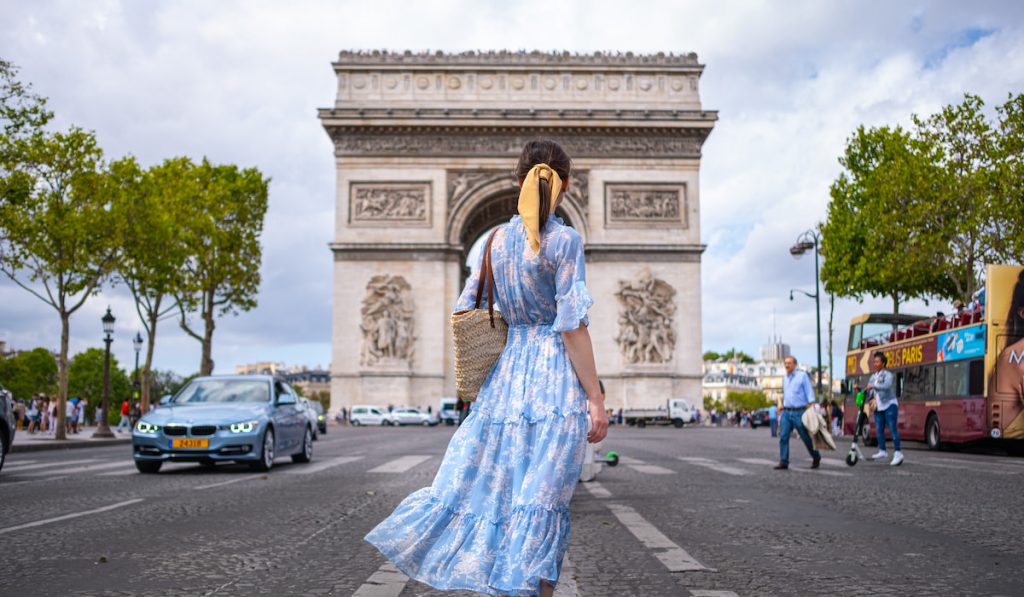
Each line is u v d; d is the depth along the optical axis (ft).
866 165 234.58
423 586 31.01
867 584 31.27
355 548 38.99
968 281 187.21
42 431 246.88
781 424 89.86
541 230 19.29
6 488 67.36
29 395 640.58
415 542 18.10
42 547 39.06
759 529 45.09
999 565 34.86
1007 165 180.14
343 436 195.00
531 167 19.74
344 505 55.16
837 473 83.92
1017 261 182.39
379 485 69.21
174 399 90.89
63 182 165.17
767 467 92.63
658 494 62.80
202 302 266.77
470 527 18.12
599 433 18.66
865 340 179.52
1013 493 63.82
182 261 208.85
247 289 277.44
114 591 30.04
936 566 34.68
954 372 134.72
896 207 197.77
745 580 32.09
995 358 123.65
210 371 270.87
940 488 67.87
